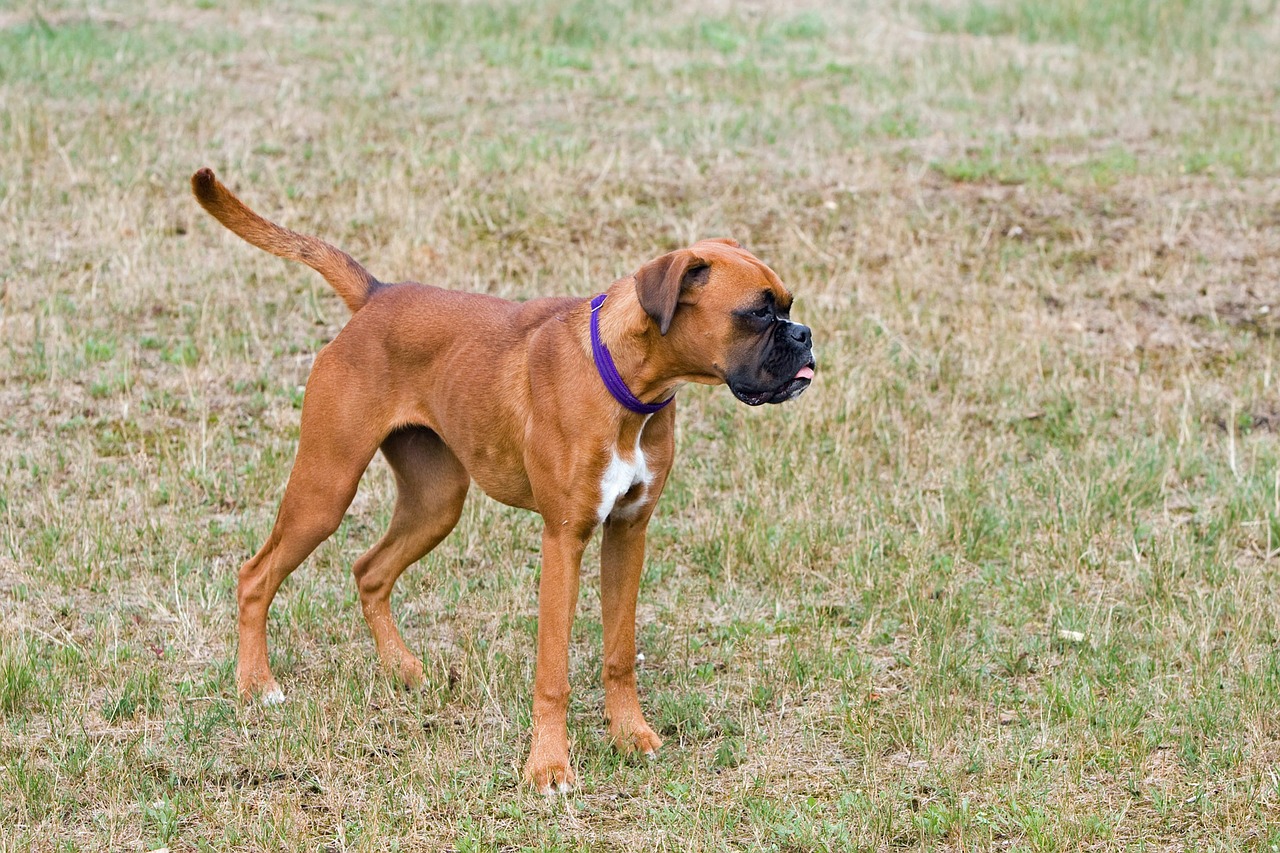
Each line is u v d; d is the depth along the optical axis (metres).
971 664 8.59
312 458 8.00
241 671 8.15
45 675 8.12
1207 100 20.08
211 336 12.63
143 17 21.78
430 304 7.97
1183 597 9.32
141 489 10.42
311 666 8.56
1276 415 12.05
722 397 12.09
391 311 8.00
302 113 17.78
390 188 15.40
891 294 13.92
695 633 9.03
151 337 12.65
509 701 8.12
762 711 8.15
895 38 23.61
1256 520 10.22
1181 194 16.36
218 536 9.91
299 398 11.87
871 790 7.20
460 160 16.23
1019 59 22.19
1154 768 7.45
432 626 9.06
